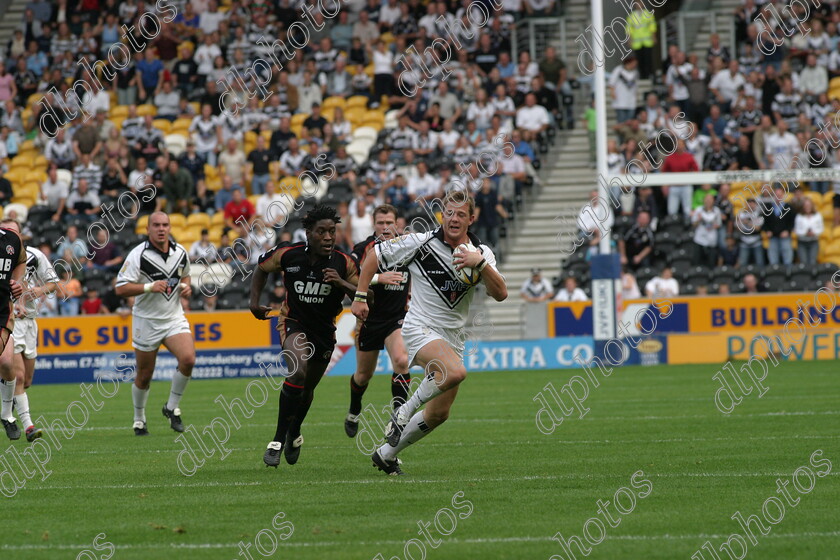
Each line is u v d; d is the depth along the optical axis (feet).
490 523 72.38
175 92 291.99
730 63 262.67
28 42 306.35
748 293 231.30
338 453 107.65
